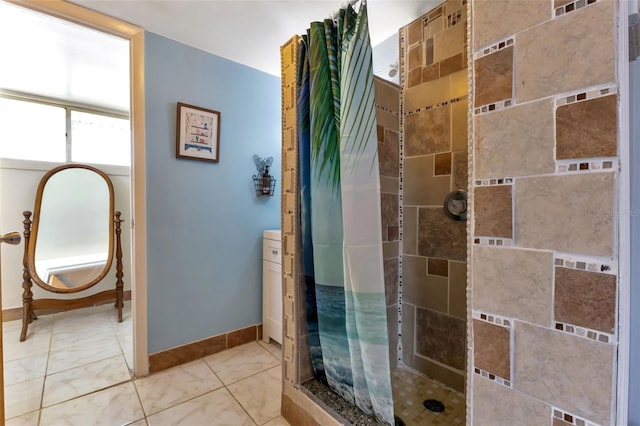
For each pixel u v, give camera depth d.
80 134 2.70
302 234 1.27
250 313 2.10
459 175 1.36
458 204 1.35
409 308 1.58
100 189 2.70
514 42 0.57
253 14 1.49
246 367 1.76
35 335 2.16
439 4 1.41
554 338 0.52
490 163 0.60
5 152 2.38
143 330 1.65
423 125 1.50
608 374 0.47
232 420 1.32
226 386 1.57
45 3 1.35
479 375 0.63
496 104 0.59
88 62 2.00
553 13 0.52
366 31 1.03
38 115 2.52
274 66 2.05
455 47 1.36
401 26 1.58
